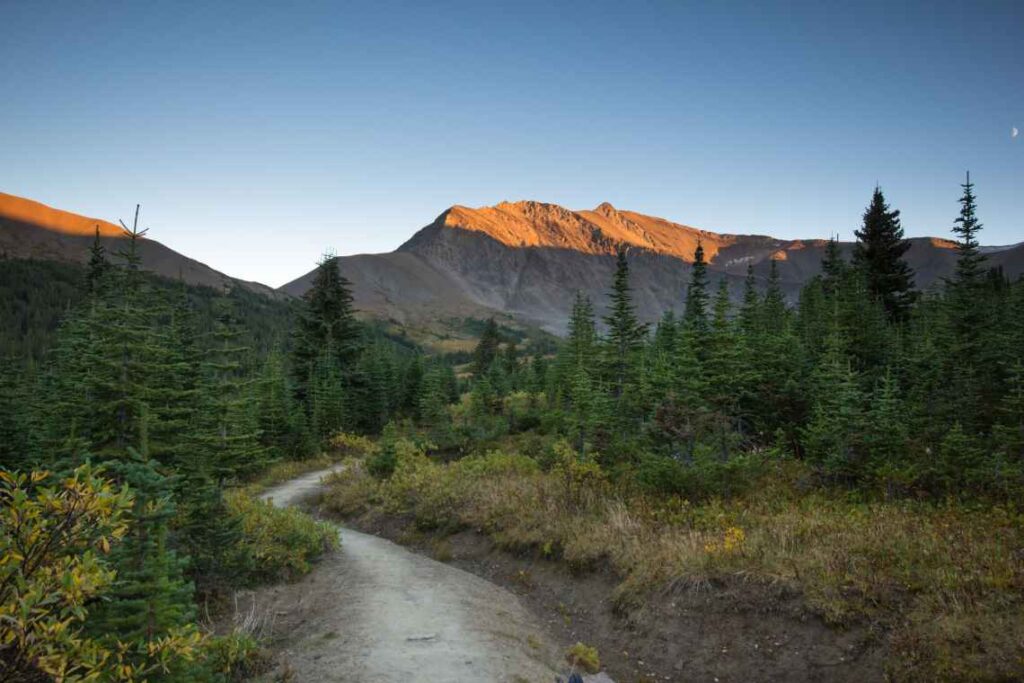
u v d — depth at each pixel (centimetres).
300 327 4869
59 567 379
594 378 3225
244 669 814
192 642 516
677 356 1969
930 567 912
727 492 1418
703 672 884
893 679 748
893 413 1608
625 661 955
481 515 1669
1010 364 1928
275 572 1268
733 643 909
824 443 1580
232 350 2697
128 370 1383
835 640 841
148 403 1434
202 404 1944
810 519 1177
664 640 968
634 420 2277
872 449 1435
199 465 1297
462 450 3088
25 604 345
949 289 2905
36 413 2014
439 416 3706
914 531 1061
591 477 1669
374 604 1130
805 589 927
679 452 1552
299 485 2828
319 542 1499
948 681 708
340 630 990
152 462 682
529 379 5825
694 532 1176
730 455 1588
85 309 2484
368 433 4606
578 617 1128
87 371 1598
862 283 3816
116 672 475
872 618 843
